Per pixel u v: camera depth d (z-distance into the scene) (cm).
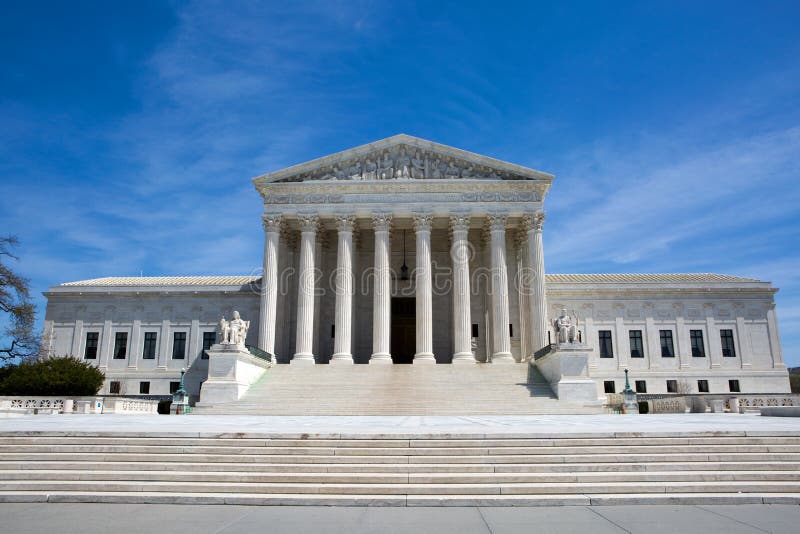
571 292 7038
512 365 5225
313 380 4966
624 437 1917
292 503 1548
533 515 1434
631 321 7019
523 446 1880
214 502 1564
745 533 1259
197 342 6944
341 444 1903
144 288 7088
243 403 4378
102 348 6981
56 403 4825
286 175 6009
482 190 5925
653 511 1469
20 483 1678
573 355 4506
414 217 5878
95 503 1575
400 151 6109
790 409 3519
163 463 1792
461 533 1274
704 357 6956
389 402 4347
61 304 7138
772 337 7019
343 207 5938
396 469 1745
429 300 5700
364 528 1315
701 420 3128
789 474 1686
